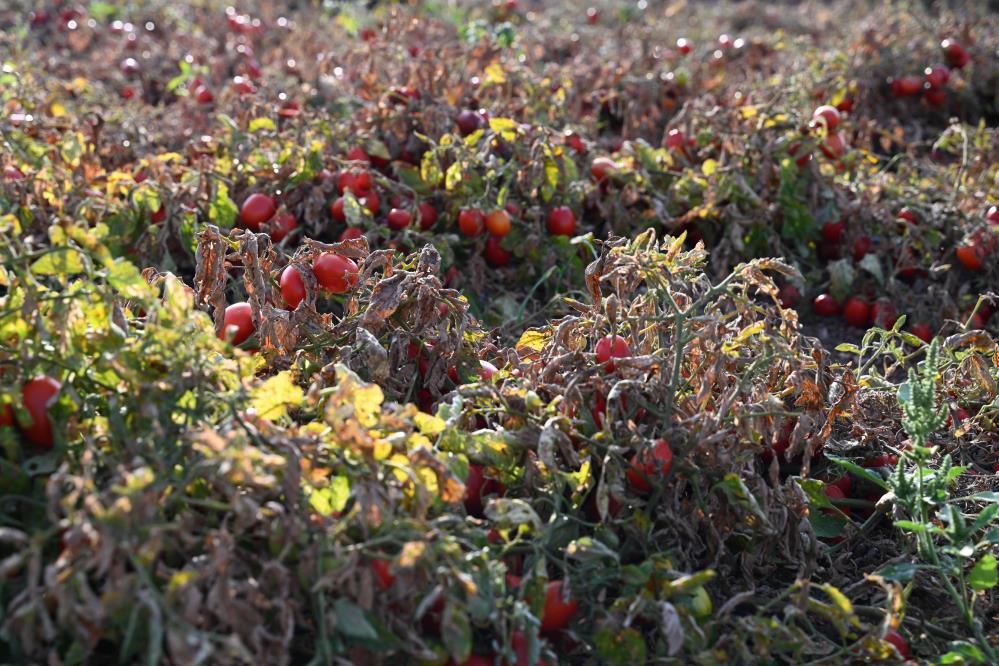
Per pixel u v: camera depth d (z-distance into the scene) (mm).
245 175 4766
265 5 10422
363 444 2391
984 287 4953
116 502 2061
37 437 2480
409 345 3219
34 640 2094
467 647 2273
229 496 2244
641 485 2822
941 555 3031
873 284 5094
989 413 3662
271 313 3115
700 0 13820
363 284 3309
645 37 8359
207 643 2008
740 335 3062
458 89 5566
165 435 2410
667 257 3070
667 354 3051
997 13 12016
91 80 7684
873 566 3096
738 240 4945
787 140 5016
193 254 4457
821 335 4988
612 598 2781
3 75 6047
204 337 2475
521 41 8469
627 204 5148
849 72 7633
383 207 4801
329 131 5051
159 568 2188
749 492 2781
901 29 8562
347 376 2547
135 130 5645
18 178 4605
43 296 2537
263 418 2527
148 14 9930
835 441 3324
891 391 3627
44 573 2240
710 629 2578
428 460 2436
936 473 2998
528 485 2803
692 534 2830
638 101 6543
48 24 9461
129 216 4422
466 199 4703
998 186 5785
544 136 4762
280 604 2217
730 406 2920
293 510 2324
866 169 5660
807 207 5137
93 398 2631
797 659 2602
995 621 2934
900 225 5219
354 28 9523
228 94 6449
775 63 8648
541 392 3035
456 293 3164
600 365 2912
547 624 2521
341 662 2227
